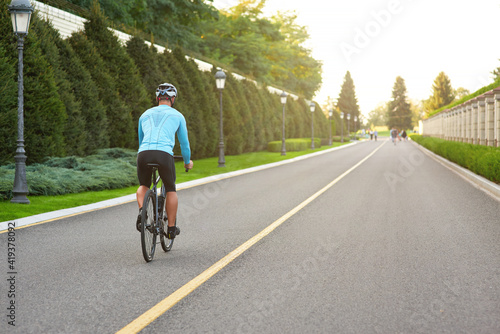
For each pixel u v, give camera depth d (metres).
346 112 124.38
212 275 5.02
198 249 6.30
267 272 5.12
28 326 3.62
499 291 4.39
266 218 8.78
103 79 19.50
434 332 3.48
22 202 10.32
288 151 40.91
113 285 4.68
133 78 21.53
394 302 4.12
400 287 4.54
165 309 3.99
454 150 22.14
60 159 14.30
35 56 14.28
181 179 16.50
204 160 28.45
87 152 18.22
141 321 3.72
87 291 4.49
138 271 5.20
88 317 3.81
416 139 64.50
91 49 19.22
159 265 5.47
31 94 14.02
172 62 27.16
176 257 5.86
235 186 14.59
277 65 67.00
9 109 13.39
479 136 29.47
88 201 11.16
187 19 43.34
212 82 33.22
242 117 37.94
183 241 6.82
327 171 20.30
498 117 23.84
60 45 17.23
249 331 3.51
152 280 4.86
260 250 6.19
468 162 17.78
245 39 54.97
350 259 5.64
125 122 20.52
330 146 56.16
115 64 20.78
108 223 8.38
